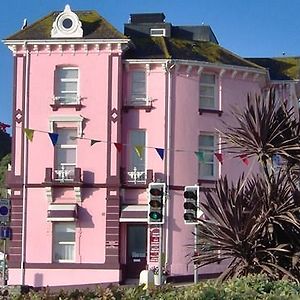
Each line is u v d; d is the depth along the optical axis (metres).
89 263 34.69
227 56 37.88
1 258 35.84
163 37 37.84
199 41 38.72
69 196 35.19
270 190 14.56
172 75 35.97
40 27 36.38
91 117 35.38
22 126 35.69
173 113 35.91
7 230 31.34
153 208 20.53
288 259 14.48
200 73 36.47
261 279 12.30
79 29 35.44
